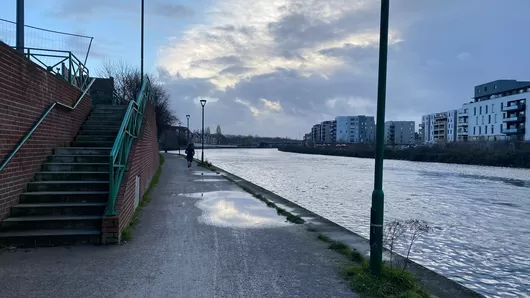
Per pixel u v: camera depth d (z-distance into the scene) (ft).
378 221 17.35
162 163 109.60
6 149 22.81
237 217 32.35
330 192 77.61
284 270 18.84
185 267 18.84
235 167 148.77
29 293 15.28
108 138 37.17
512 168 179.22
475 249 35.63
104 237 22.18
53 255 19.99
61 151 31.07
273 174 121.70
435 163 225.97
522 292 24.89
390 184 101.09
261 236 25.81
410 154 263.08
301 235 26.35
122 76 153.48
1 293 15.21
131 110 32.22
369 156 296.71
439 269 29.58
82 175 27.43
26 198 24.57
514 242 38.91
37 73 27.58
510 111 318.45
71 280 16.72
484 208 63.21
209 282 16.97
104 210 23.89
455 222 50.24
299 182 97.86
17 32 37.68
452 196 78.38
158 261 19.62
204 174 75.05
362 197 70.33
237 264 19.58
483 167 186.50
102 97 86.99
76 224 22.95
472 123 379.14
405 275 17.25
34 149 27.12
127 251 21.15
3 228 22.11
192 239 24.35
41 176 26.99
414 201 69.97
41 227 22.58
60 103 31.22
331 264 19.93
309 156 318.65
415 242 36.47
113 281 16.74
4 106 22.48
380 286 16.24
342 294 15.92
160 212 33.42
